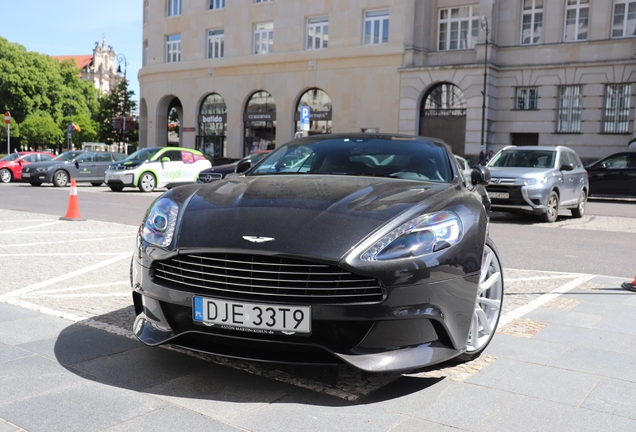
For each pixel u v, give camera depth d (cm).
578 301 522
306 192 350
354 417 277
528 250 840
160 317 316
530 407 293
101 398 292
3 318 429
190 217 326
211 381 317
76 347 366
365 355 286
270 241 292
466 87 2678
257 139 3353
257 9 3275
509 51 2692
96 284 557
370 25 2972
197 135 3559
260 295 291
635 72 2427
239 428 263
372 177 408
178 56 3628
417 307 290
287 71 3183
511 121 2697
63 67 7962
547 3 2620
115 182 1955
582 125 2556
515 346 389
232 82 3375
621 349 388
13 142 7212
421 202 332
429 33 2867
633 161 1839
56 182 2167
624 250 860
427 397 302
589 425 275
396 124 2878
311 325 286
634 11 2475
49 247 771
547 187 1181
